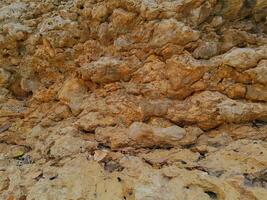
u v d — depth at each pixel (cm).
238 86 100
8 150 119
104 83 118
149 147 102
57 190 89
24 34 134
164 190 81
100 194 86
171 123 104
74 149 105
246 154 89
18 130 127
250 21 112
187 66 102
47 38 127
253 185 79
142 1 111
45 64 131
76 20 129
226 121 100
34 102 131
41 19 138
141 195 81
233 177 82
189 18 109
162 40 107
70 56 127
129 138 103
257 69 97
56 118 122
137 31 114
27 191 93
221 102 99
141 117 105
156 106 105
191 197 79
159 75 108
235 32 108
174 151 98
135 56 114
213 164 88
